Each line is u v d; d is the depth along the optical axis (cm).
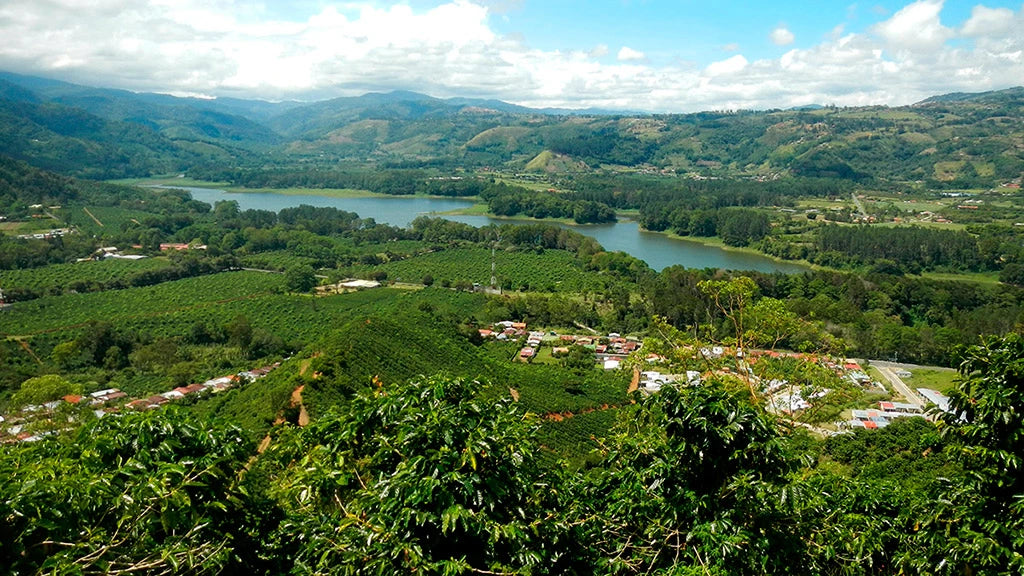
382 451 1299
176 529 1188
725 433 1310
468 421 1245
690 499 1354
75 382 7512
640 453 1473
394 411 1324
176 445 1252
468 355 7738
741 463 1376
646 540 1432
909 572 1478
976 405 1347
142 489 1093
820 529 1512
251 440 1391
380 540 1145
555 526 1293
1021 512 1316
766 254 16738
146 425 1252
